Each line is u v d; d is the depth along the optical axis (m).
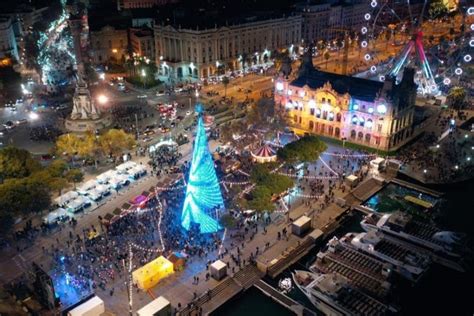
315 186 127.38
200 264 96.69
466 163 141.12
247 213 111.62
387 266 95.38
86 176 133.62
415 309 88.69
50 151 138.38
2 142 156.88
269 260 97.94
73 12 157.88
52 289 82.50
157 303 81.56
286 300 89.31
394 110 147.75
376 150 151.00
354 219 117.88
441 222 117.19
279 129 154.25
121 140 137.00
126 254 98.00
